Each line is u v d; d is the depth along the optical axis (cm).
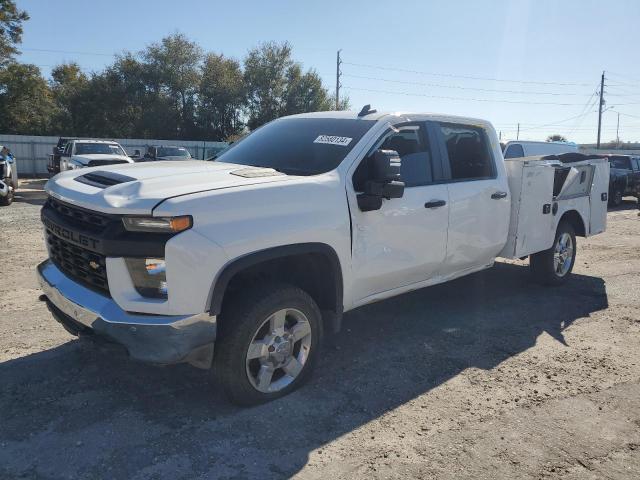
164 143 3366
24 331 469
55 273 367
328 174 388
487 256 550
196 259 303
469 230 503
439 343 478
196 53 4844
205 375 396
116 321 305
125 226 304
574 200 681
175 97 4894
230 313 334
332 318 395
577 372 425
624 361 448
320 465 296
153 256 301
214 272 310
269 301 339
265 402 358
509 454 311
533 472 295
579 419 353
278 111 5059
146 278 306
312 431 329
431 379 405
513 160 671
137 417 337
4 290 589
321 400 367
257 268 368
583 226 707
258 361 352
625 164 1989
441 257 478
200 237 304
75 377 387
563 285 687
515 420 349
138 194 311
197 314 307
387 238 419
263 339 348
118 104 4678
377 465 297
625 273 768
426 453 310
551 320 550
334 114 475
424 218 449
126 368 403
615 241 1048
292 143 443
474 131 532
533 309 584
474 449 315
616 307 600
